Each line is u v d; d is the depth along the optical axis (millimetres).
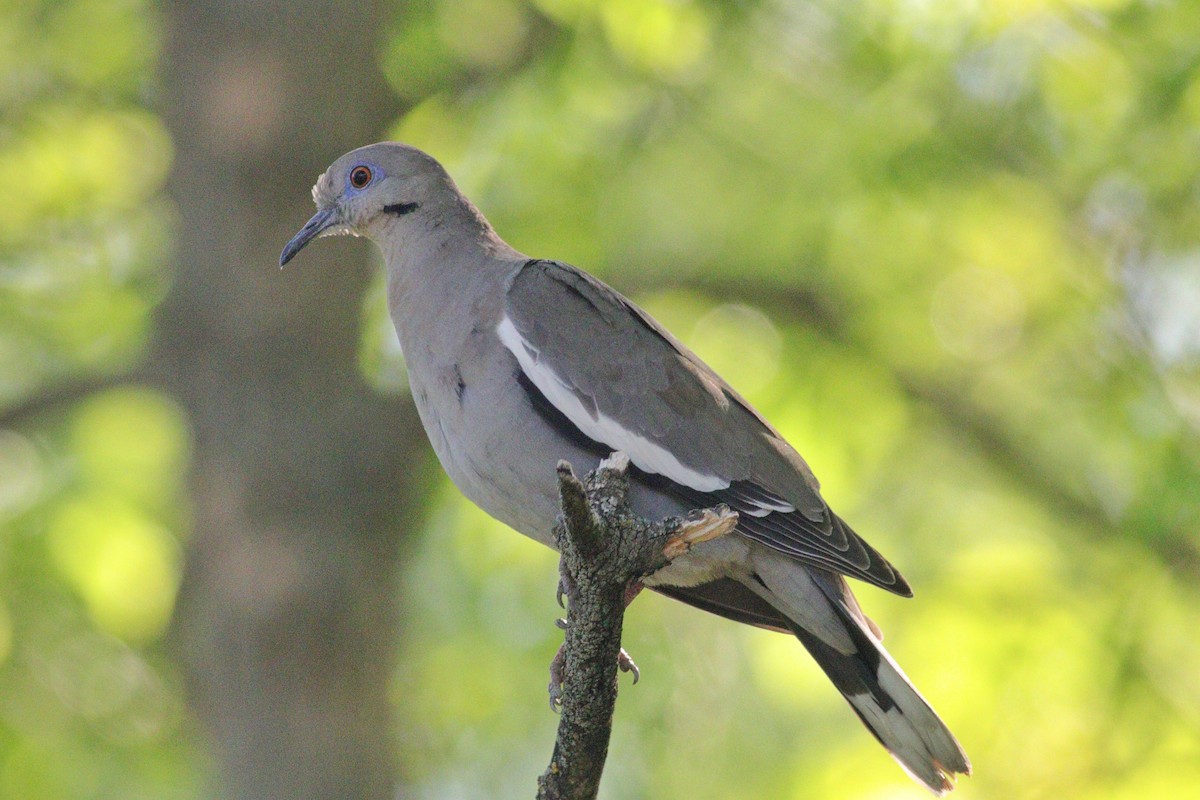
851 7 12156
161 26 12508
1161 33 11383
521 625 14414
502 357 7562
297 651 11578
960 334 13852
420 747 14656
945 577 13078
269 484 11789
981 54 11766
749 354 14258
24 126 14570
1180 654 12938
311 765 11477
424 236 8383
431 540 14523
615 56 12844
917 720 7285
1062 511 13766
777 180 13984
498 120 13664
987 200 13023
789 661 13062
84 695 14523
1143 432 12406
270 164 11984
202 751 13766
